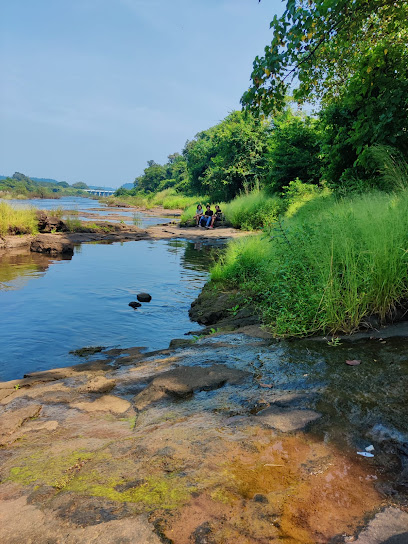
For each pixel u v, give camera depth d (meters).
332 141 12.62
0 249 16.47
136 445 2.60
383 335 4.34
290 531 1.77
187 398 3.37
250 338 5.04
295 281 5.51
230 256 10.10
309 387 3.26
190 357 4.49
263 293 6.91
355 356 3.84
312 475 2.16
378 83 9.14
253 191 29.56
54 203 75.69
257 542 1.72
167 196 66.44
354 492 2.02
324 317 4.67
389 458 2.29
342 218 5.89
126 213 43.25
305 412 2.85
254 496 2.01
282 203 21.00
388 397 2.95
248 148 33.22
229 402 3.17
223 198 37.69
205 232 22.75
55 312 7.61
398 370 3.39
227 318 6.81
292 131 22.77
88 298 8.68
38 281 10.33
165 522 1.85
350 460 2.29
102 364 4.84
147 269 12.21
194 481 2.15
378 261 4.76
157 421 2.98
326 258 5.27
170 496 2.04
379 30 7.93
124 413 3.26
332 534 1.75
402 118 9.14
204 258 14.40
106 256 14.84
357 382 3.25
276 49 5.73
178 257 14.66
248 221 22.91
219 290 8.62
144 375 4.08
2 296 8.73
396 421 2.63
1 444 2.83
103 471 2.32
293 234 6.62
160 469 2.29
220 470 2.23
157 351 5.11
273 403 3.06
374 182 9.91
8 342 6.04
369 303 4.86
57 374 4.48
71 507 2.01
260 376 3.66
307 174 22.12
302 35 5.60
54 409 3.41
